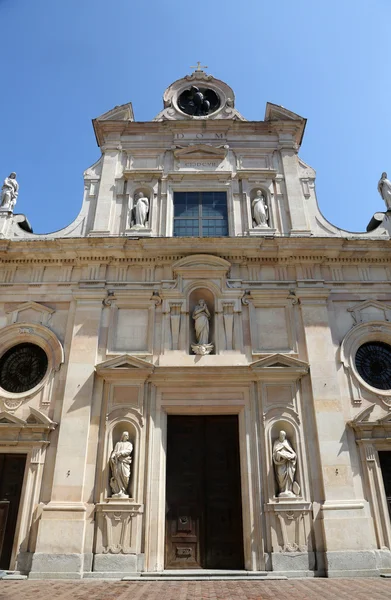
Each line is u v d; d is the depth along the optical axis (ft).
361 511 42.80
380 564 41.50
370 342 53.01
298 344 51.42
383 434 46.88
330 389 48.39
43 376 50.70
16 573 40.78
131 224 59.88
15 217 60.54
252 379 49.21
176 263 54.60
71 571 40.14
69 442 45.78
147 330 52.11
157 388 49.16
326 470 44.70
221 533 45.14
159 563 42.16
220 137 66.80
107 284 54.49
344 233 59.67
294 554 41.86
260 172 62.90
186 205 62.08
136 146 65.82
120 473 44.50
